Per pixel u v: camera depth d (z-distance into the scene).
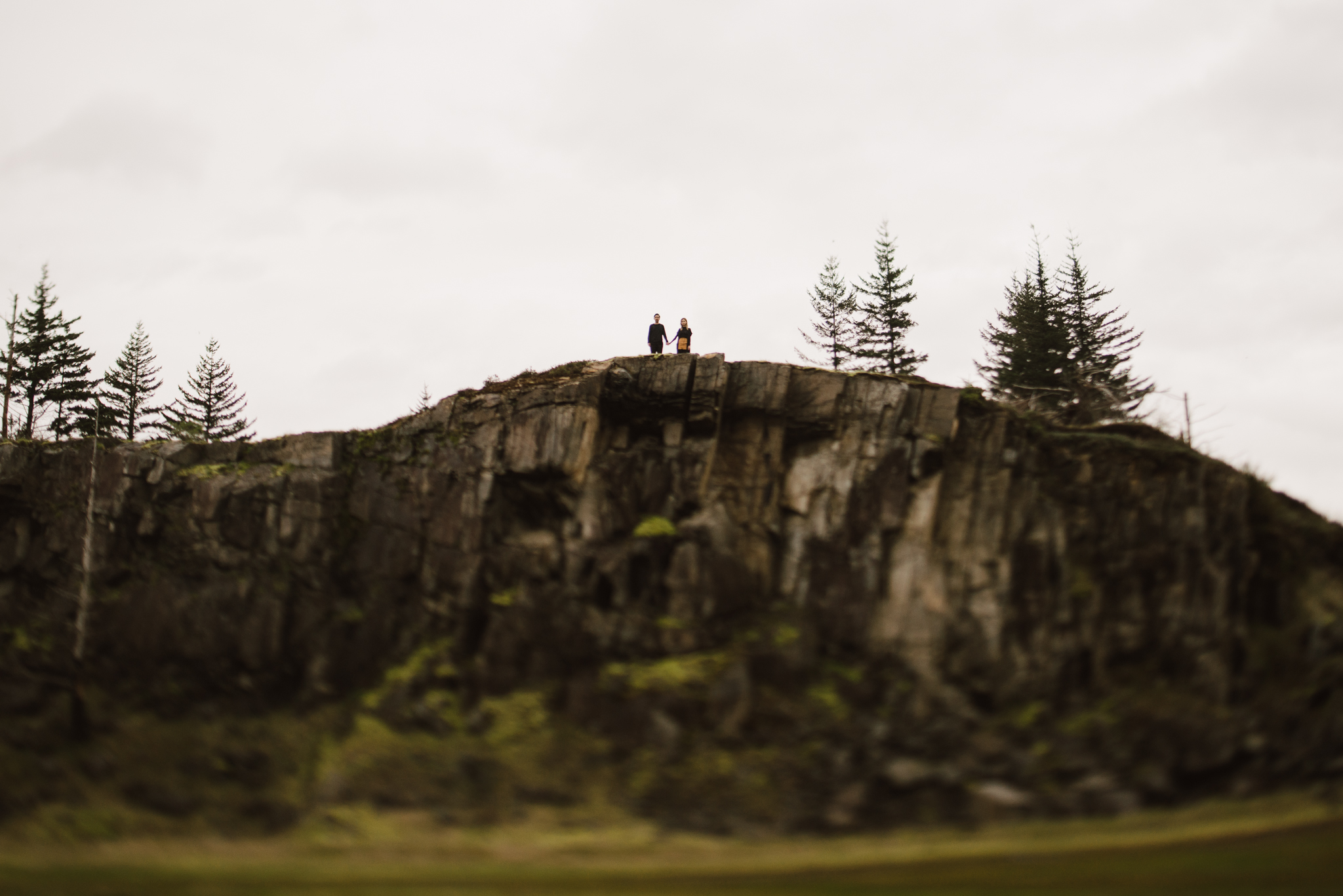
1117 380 56.84
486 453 37.12
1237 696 29.12
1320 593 31.61
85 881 21.78
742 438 36.97
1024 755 28.20
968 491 34.59
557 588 34.47
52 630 37.06
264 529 37.81
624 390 37.56
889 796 27.08
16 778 28.91
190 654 35.47
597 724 30.86
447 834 26.39
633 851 24.75
